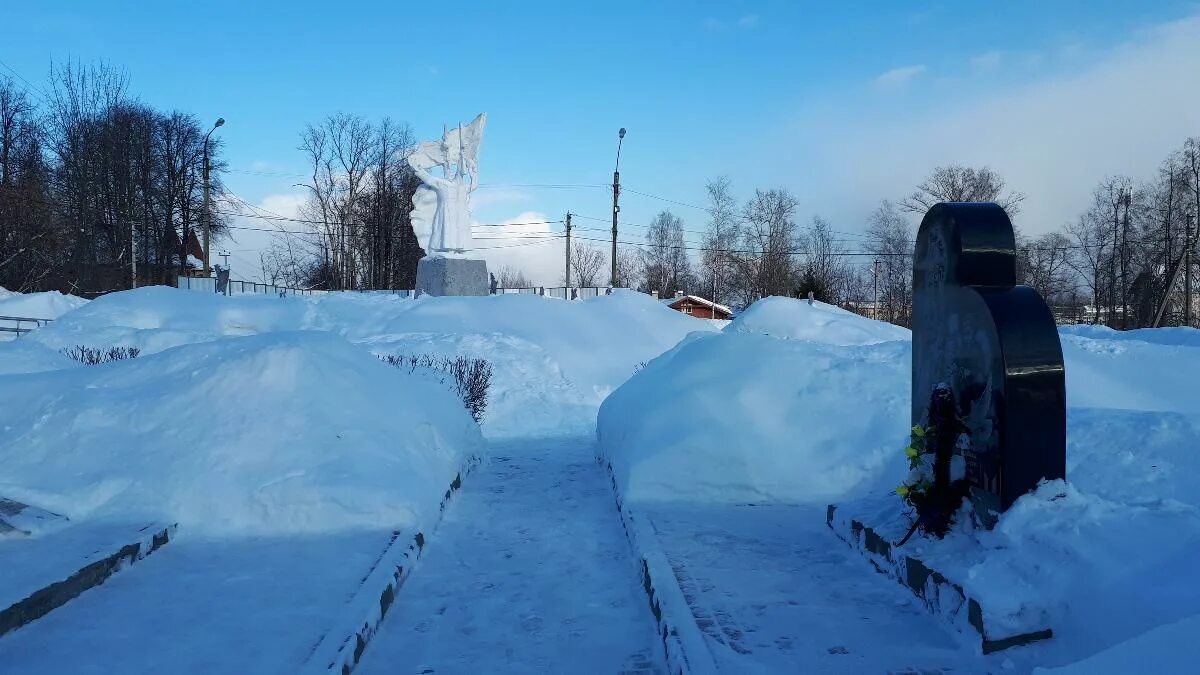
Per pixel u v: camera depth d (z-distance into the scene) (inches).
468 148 1098.7
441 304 896.9
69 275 1859.0
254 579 215.5
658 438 322.3
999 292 209.0
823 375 339.9
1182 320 1786.4
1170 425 235.1
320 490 266.2
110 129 1961.1
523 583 236.2
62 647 171.3
